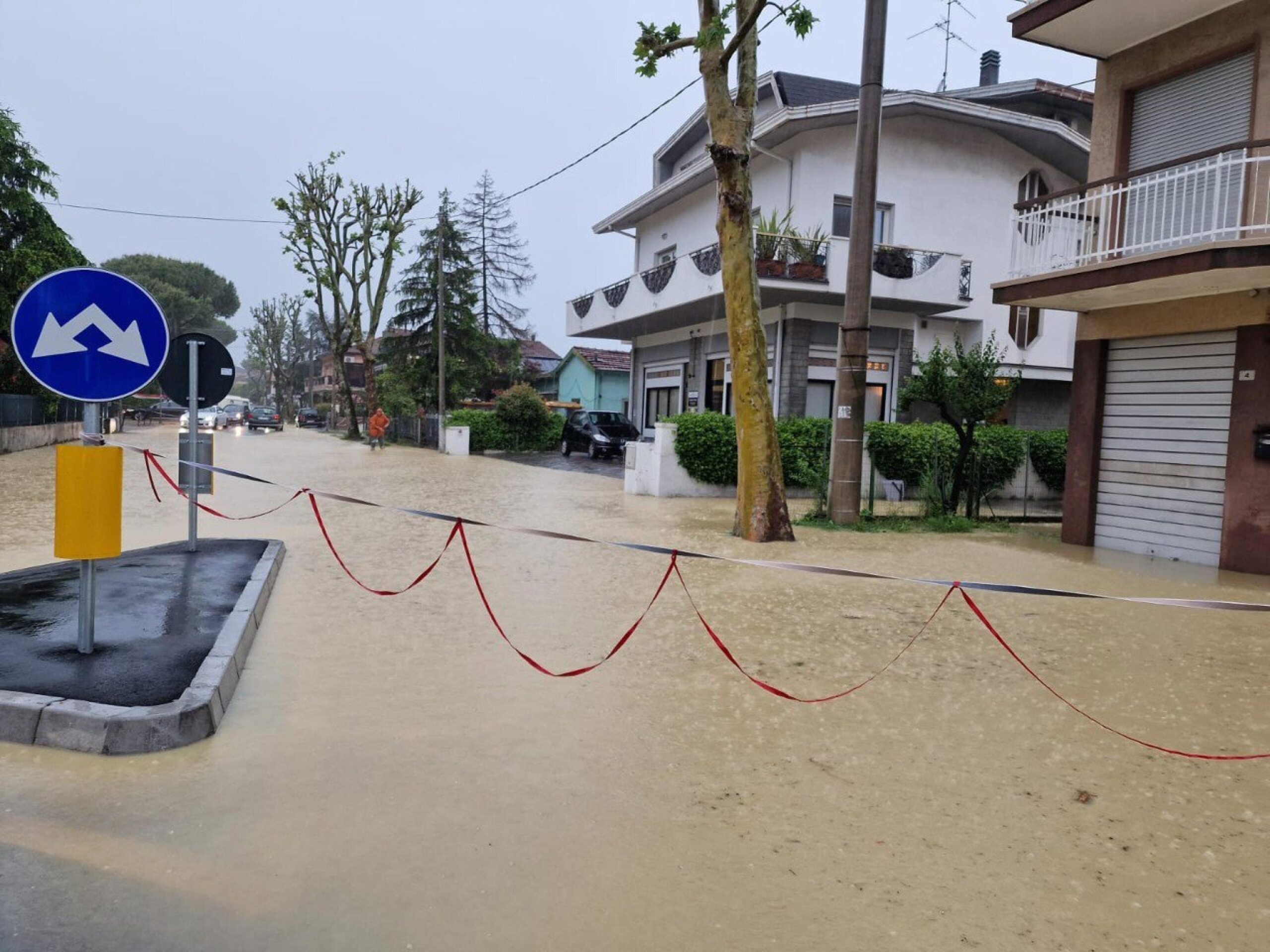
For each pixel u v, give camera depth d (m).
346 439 42.16
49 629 5.43
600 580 8.52
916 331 21.67
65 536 4.84
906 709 5.03
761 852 3.32
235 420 53.66
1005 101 22.59
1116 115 11.95
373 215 39.25
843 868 3.21
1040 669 5.91
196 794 3.64
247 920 2.77
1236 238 9.86
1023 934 2.83
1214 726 4.87
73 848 3.18
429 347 43.56
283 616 6.74
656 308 22.86
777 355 20.98
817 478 14.52
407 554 9.72
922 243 21.53
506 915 2.84
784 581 8.76
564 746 4.32
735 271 11.30
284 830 3.36
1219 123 10.75
